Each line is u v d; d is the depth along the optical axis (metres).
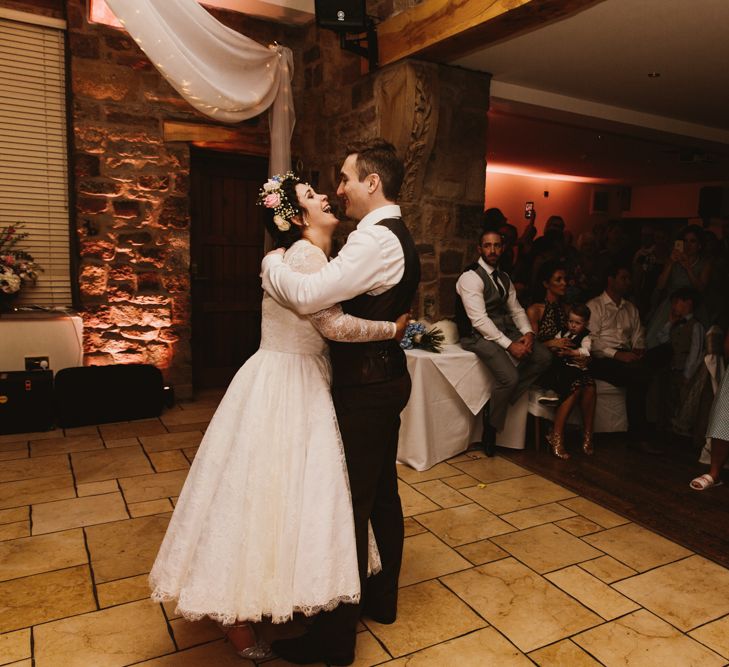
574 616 2.09
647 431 4.28
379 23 3.99
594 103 5.06
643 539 2.69
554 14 3.01
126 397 4.30
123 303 4.65
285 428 1.68
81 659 1.81
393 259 1.67
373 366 1.73
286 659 1.84
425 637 1.96
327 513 1.65
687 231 4.62
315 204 1.82
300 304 1.58
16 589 2.17
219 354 5.34
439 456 3.62
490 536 2.69
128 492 3.06
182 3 3.50
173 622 2.01
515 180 11.53
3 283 4.04
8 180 4.41
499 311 3.72
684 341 4.02
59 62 4.45
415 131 3.89
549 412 3.91
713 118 5.64
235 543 1.60
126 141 4.54
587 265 6.34
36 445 3.75
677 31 3.38
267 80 4.15
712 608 2.17
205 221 5.10
